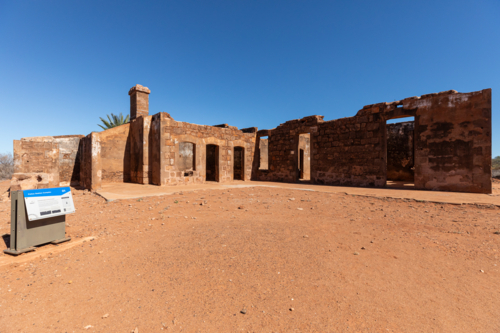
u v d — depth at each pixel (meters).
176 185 11.94
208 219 5.38
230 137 15.10
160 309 2.25
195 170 13.14
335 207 6.75
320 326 2.03
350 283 2.71
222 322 2.08
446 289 2.59
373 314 2.18
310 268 3.06
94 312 2.21
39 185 9.06
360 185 11.85
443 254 3.48
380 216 5.70
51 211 3.78
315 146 13.84
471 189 8.85
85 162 11.69
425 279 2.80
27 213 3.51
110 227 4.80
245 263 3.19
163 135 11.58
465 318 2.12
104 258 3.36
